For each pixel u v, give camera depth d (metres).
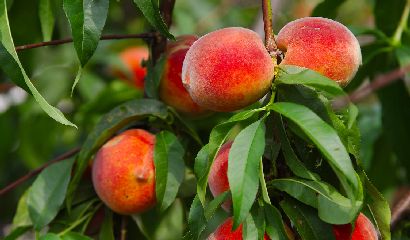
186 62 1.04
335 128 1.00
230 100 1.03
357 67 1.05
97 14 1.05
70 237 1.17
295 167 1.01
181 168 1.14
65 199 1.21
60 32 1.34
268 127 1.03
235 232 1.02
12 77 1.07
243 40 1.02
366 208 1.05
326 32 1.04
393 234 1.27
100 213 1.23
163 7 1.20
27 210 1.24
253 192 0.95
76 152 1.26
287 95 1.02
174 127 1.20
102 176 1.16
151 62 1.21
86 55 1.05
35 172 1.26
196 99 1.04
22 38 1.29
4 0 1.05
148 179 1.15
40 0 1.20
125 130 1.20
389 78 1.37
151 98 1.20
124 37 1.19
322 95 1.01
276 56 1.04
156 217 1.22
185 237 1.02
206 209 1.00
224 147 1.05
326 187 1.00
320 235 1.01
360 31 1.36
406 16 1.38
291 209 1.02
